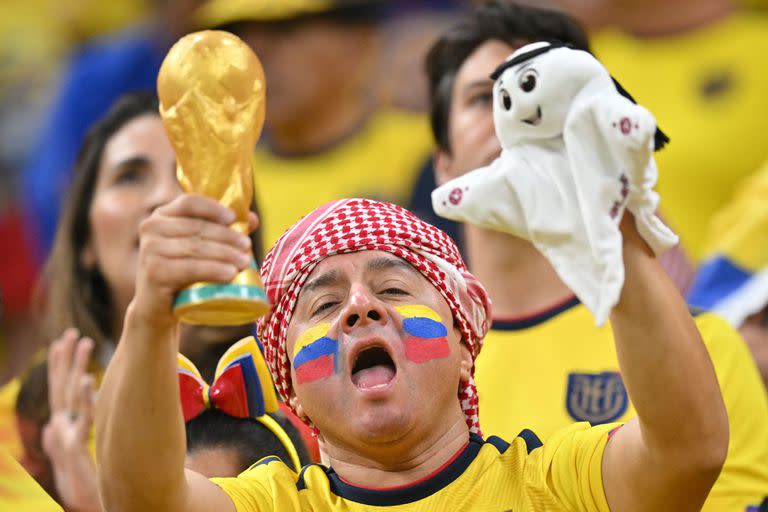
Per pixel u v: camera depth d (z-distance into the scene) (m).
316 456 11.19
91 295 13.80
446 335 9.07
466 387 9.48
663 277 7.91
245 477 9.19
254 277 7.53
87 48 22.64
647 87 18.19
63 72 23.02
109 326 13.84
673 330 7.89
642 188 7.58
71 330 12.98
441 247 9.33
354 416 8.84
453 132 13.02
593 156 7.60
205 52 7.71
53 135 20.22
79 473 12.40
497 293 12.37
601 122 7.55
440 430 9.09
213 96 7.67
